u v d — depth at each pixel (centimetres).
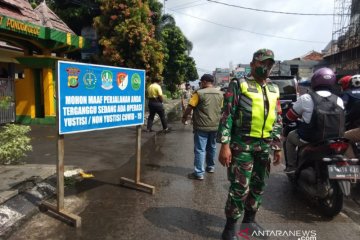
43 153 761
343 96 570
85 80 432
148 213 449
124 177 595
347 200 521
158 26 2256
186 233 395
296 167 514
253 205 397
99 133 1082
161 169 673
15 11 1102
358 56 2703
